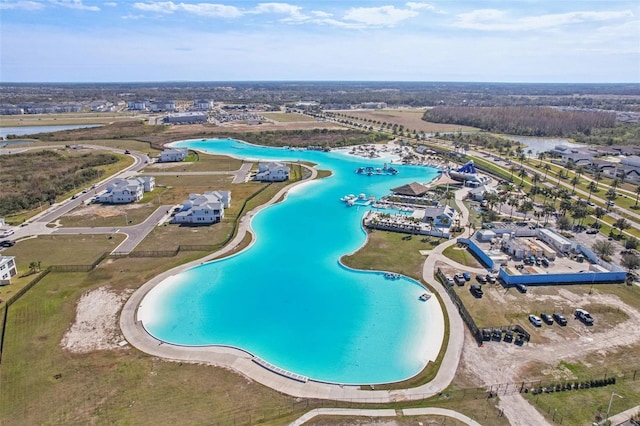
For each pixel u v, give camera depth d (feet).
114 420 169.78
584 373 196.65
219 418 171.53
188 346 220.43
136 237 363.35
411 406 178.29
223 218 410.93
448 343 221.05
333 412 175.11
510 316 243.60
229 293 277.44
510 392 185.06
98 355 211.20
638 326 234.17
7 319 241.35
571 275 281.33
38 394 184.44
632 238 334.44
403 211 442.09
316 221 412.77
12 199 444.55
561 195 467.93
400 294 274.98
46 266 306.55
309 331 237.25
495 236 350.64
